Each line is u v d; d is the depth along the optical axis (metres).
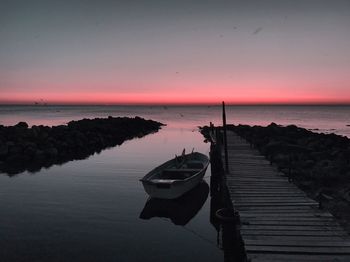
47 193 19.53
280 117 150.25
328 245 9.14
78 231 13.90
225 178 15.38
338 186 17.88
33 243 12.74
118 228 14.34
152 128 70.06
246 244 9.24
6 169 26.50
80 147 37.97
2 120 104.75
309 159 23.59
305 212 11.80
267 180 16.48
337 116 158.50
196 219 15.81
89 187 20.94
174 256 11.84
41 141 34.12
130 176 24.20
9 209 16.59
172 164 21.47
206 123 96.25
